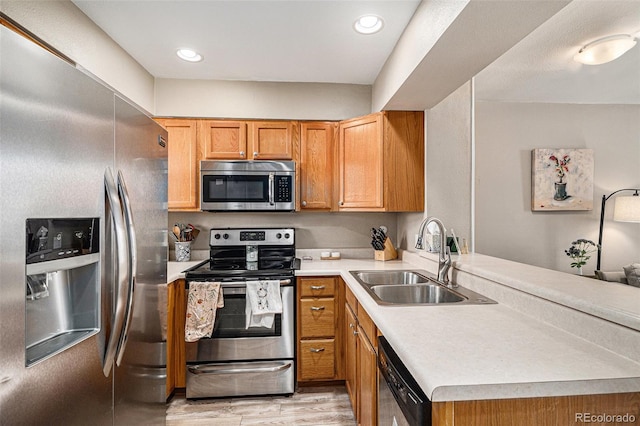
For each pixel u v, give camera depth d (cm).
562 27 169
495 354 89
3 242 76
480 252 268
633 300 100
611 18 162
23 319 81
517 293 130
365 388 156
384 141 240
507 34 132
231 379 224
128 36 201
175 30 194
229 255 284
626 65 212
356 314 183
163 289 162
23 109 81
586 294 107
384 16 174
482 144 268
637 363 83
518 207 270
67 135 96
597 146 268
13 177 78
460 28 127
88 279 108
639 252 256
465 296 152
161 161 160
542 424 77
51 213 89
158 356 155
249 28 191
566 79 230
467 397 73
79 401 100
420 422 81
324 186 272
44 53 88
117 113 120
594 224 268
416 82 186
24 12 139
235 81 272
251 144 269
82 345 102
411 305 138
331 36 198
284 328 230
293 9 171
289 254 287
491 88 247
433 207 237
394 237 305
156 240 154
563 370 80
